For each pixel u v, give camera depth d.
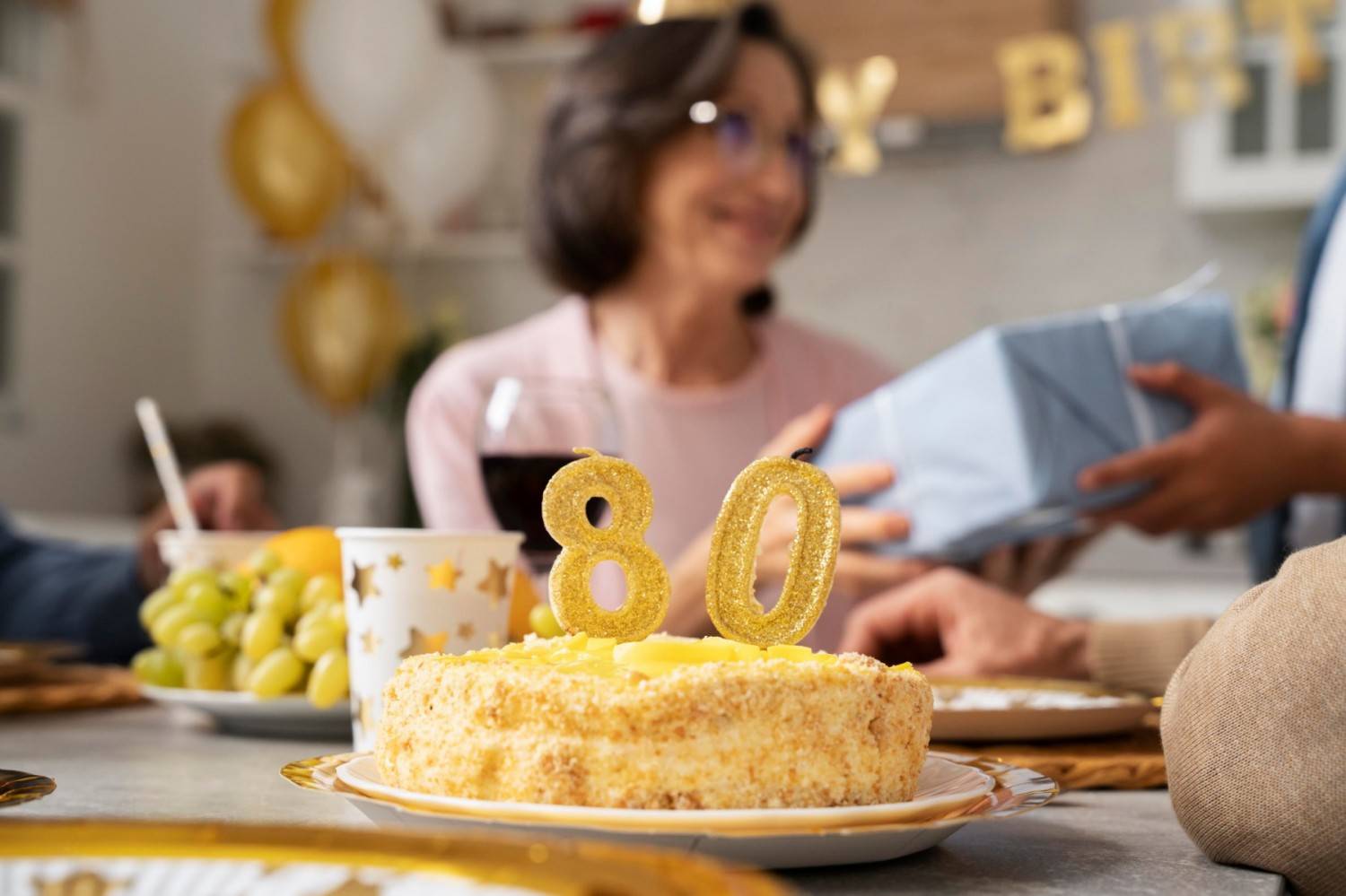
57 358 4.25
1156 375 1.18
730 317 2.03
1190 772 0.52
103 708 1.04
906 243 4.07
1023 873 0.49
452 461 1.91
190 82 4.83
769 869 0.49
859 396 2.08
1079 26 3.89
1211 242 3.80
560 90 1.97
